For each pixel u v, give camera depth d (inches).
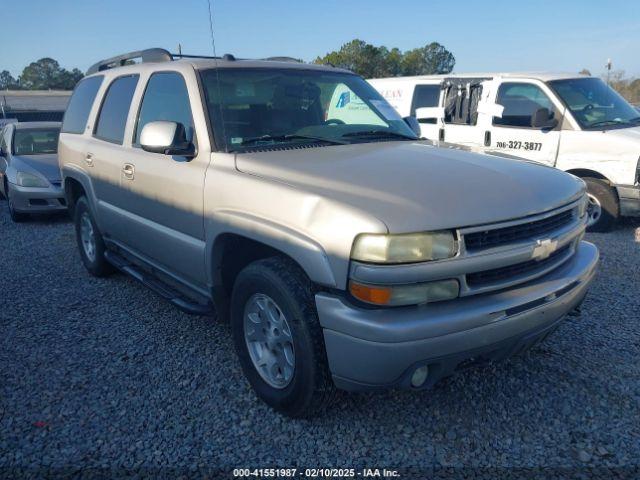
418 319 98.7
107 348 157.9
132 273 178.9
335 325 102.7
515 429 117.7
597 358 146.3
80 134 212.2
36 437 117.6
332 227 102.1
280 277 112.3
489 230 104.0
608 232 284.2
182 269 150.5
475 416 122.4
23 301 197.5
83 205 215.2
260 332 125.9
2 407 128.8
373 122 164.9
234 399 130.5
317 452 111.7
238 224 121.2
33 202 336.2
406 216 99.1
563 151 290.5
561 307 116.6
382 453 111.0
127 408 127.7
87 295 201.9
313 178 115.1
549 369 141.0
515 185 115.1
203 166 135.8
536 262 114.7
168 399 131.2
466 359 105.9
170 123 135.1
